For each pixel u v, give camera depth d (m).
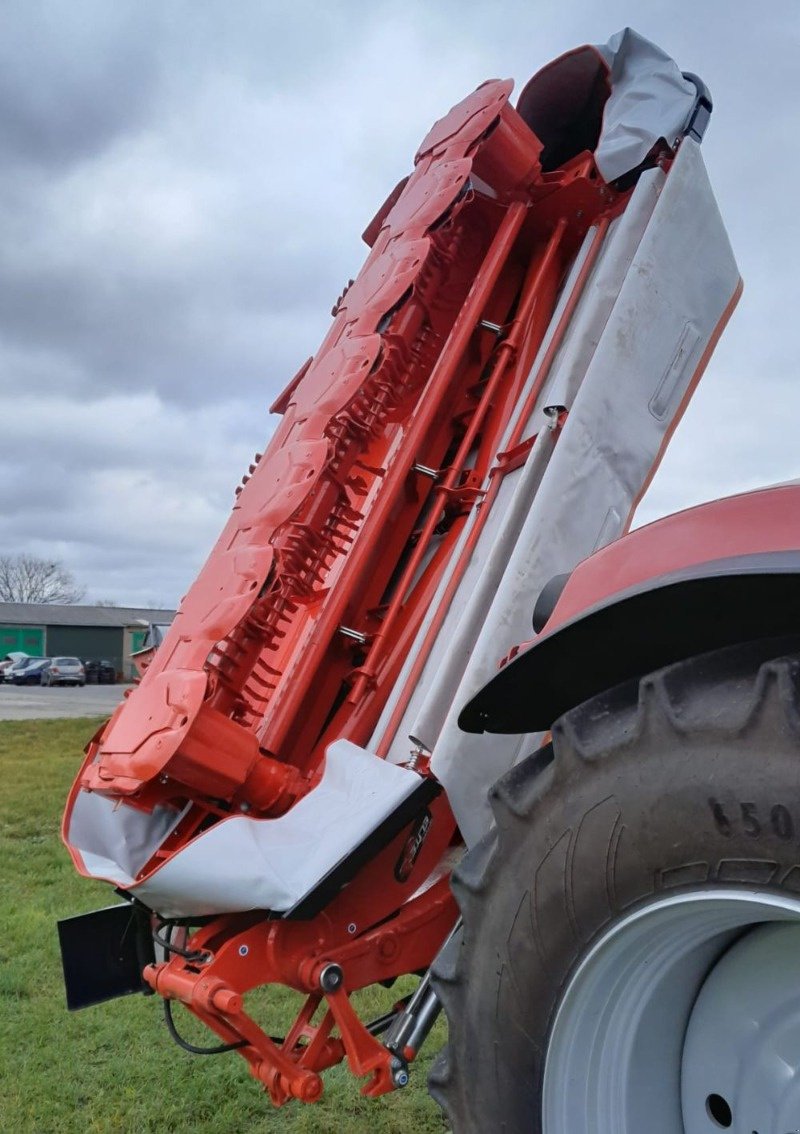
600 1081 1.62
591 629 1.60
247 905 2.20
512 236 3.04
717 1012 1.60
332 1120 3.10
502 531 2.53
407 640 2.76
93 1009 4.03
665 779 1.41
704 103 3.01
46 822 8.48
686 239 2.85
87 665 53.41
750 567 1.34
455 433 3.01
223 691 2.57
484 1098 1.71
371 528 2.80
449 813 2.55
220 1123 3.06
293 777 2.55
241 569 2.53
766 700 1.30
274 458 2.79
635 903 1.46
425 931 2.47
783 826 1.25
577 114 3.45
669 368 2.76
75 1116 3.10
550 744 1.86
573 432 2.54
